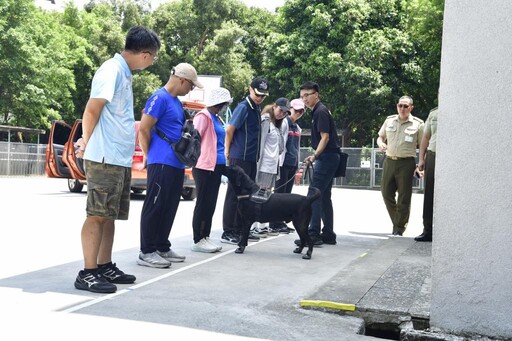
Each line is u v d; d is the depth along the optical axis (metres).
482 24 3.24
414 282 4.50
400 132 7.98
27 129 26.11
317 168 6.80
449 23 3.32
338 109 28.20
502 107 3.20
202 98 18.75
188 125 5.23
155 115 5.05
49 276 4.66
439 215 3.35
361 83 26.80
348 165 26.39
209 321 3.49
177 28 34.03
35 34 27.77
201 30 34.34
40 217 9.01
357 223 10.04
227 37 32.34
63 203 11.48
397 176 8.02
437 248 3.36
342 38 28.00
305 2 29.12
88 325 3.32
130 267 5.14
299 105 7.99
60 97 30.81
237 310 3.76
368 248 6.82
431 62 27.64
